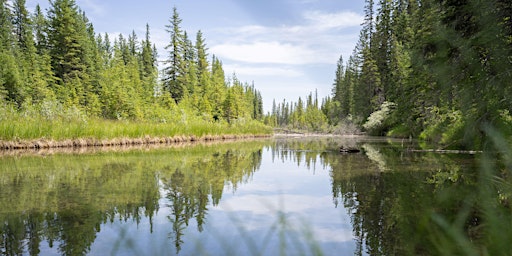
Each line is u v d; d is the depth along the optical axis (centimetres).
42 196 548
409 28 3002
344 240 340
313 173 816
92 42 5231
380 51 3709
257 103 8906
